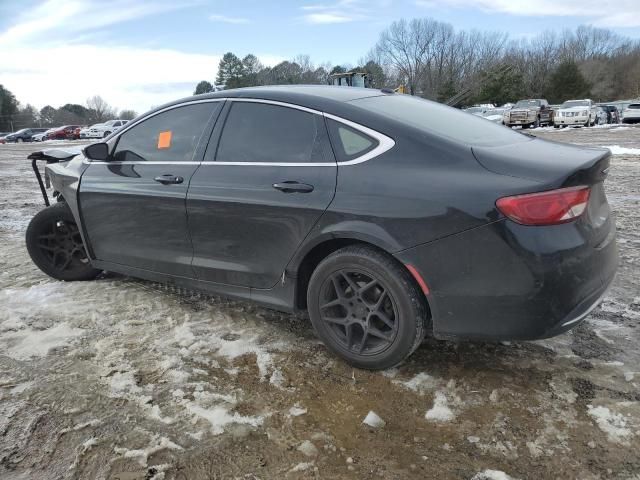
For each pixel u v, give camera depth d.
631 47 84.12
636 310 3.63
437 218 2.56
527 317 2.47
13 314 3.77
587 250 2.50
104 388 2.83
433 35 58.38
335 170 2.90
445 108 3.55
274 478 2.21
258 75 73.31
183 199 3.44
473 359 3.04
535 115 30.56
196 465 2.28
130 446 2.39
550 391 2.71
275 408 2.65
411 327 2.73
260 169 3.17
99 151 3.95
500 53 66.44
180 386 2.84
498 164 2.57
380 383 2.84
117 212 3.86
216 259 3.41
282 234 3.05
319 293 3.00
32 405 2.69
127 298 4.05
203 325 3.57
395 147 2.78
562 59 74.00
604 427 2.43
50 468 2.27
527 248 2.41
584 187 2.50
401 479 2.18
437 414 2.57
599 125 32.31
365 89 3.56
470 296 2.55
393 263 2.72
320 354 3.16
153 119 3.85
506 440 2.38
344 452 2.34
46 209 4.38
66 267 4.46
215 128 3.47
